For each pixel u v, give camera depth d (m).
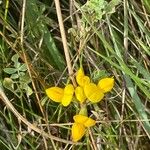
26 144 0.24
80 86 0.20
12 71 0.22
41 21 0.24
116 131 0.24
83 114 0.21
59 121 0.24
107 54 0.24
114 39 0.24
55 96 0.20
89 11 0.22
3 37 0.23
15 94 0.23
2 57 0.24
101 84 0.20
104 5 0.21
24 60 0.23
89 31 0.23
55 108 0.24
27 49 0.24
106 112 0.24
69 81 0.23
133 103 0.24
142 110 0.23
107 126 0.23
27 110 0.23
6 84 0.22
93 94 0.20
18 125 0.24
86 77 0.20
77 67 0.24
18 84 0.24
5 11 0.23
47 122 0.23
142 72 0.24
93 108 0.24
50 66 0.24
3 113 0.24
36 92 0.23
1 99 0.24
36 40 0.24
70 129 0.24
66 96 0.20
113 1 0.22
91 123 0.20
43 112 0.23
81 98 0.20
